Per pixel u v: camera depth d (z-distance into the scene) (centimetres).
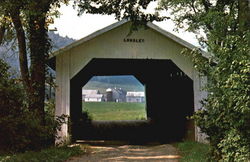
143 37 1453
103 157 1038
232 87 623
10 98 1021
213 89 718
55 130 1241
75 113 1861
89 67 1886
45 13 1198
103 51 1427
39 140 1077
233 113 651
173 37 1402
